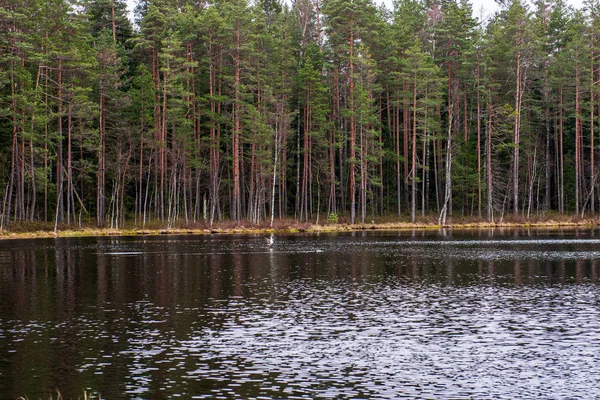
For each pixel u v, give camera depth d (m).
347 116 86.12
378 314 23.44
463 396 14.23
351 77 85.12
